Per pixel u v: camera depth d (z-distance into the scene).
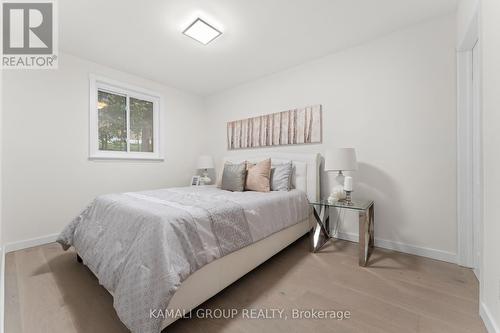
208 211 1.45
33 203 2.39
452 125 1.94
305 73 2.87
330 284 1.62
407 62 2.16
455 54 1.93
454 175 1.94
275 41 2.39
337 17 2.02
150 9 1.88
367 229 1.98
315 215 2.30
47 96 2.48
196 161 4.07
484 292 1.21
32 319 1.26
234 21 2.06
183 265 1.14
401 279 1.67
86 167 2.76
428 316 1.27
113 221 1.57
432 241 2.04
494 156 1.10
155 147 3.56
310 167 2.65
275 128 3.15
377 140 2.33
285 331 1.17
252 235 1.69
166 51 2.58
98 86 2.90
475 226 1.81
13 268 1.88
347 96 2.53
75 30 2.16
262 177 2.58
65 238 1.93
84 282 1.65
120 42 2.38
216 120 4.01
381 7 1.89
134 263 1.16
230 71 3.13
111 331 1.18
